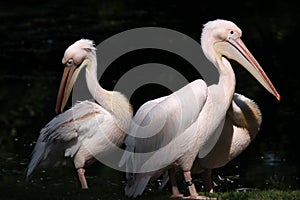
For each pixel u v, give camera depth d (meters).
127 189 10.10
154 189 11.21
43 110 17.62
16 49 24.95
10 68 22.66
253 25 28.11
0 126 16.17
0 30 28.56
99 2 36.19
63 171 12.32
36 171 11.85
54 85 20.48
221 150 10.70
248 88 19.28
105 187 11.04
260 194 10.21
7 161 13.00
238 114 10.60
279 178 12.16
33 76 21.70
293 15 29.73
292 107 17.55
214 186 11.80
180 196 10.22
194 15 30.09
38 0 37.56
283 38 25.61
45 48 25.03
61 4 36.59
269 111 17.22
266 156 13.81
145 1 35.28
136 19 30.02
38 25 29.69
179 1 33.16
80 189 10.81
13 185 11.05
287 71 21.09
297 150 14.17
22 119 16.84
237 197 10.06
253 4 30.91
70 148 11.33
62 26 29.19
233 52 10.83
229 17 29.52
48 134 11.17
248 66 10.85
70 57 11.95
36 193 10.46
